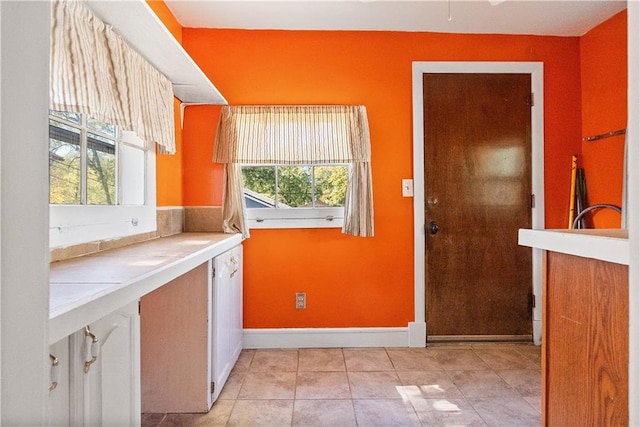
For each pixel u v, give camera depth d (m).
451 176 2.87
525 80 2.88
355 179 2.71
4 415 0.44
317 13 2.57
